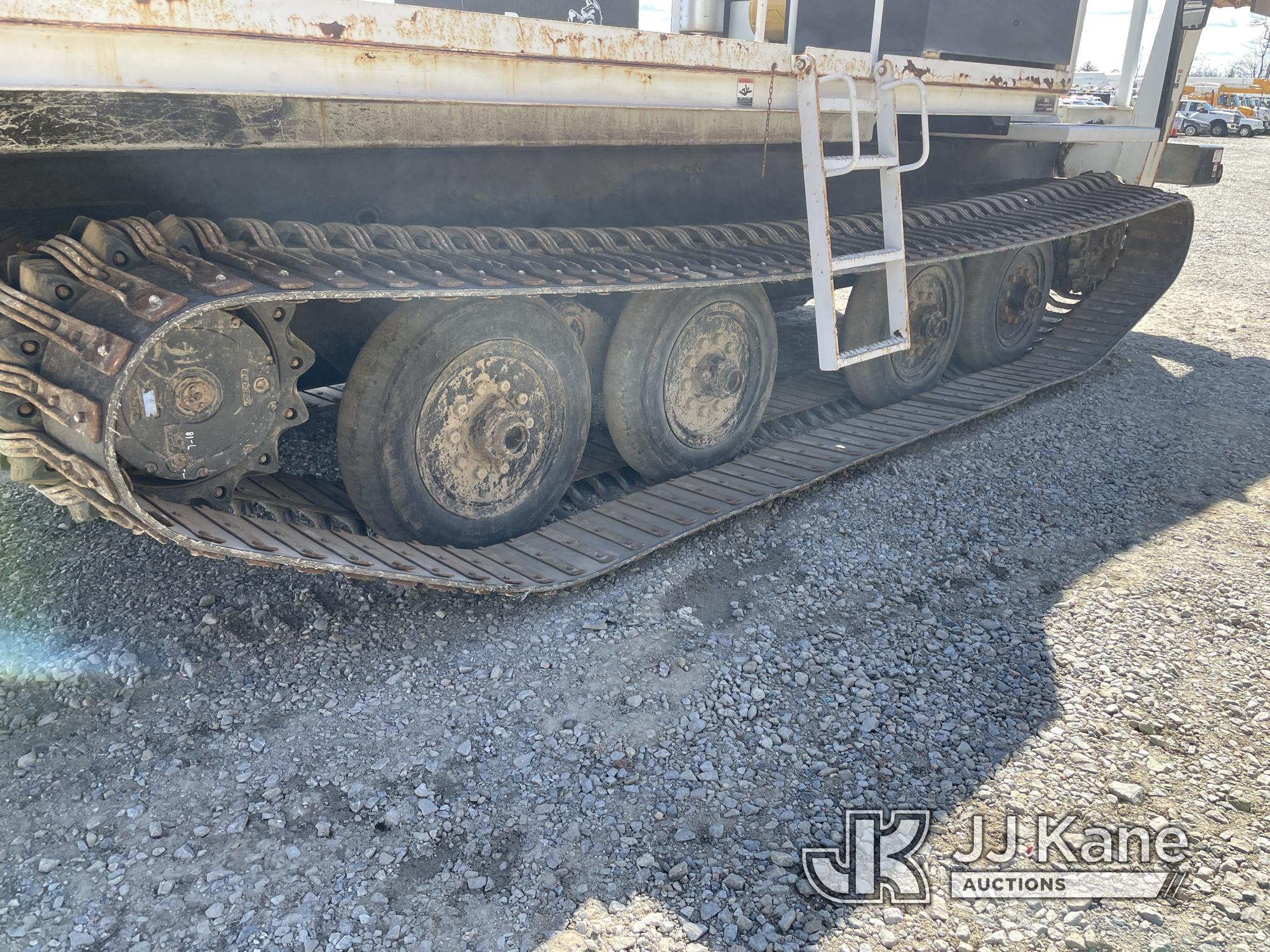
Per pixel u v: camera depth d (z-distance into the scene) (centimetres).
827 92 421
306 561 286
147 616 344
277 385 294
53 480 278
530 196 423
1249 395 650
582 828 264
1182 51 750
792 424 554
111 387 238
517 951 227
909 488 482
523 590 345
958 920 241
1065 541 439
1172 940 237
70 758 279
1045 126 665
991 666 344
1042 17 554
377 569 307
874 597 386
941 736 306
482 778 280
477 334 356
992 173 693
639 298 416
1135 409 615
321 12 273
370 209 377
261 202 351
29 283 264
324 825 258
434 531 372
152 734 290
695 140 416
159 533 258
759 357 487
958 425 551
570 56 336
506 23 316
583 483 463
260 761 282
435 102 310
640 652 341
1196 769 296
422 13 295
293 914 233
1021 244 541
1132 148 757
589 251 391
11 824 256
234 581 368
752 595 382
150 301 247
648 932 233
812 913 240
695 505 425
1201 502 486
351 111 314
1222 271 1066
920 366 597
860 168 425
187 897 237
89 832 255
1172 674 342
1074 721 316
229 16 256
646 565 395
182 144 279
